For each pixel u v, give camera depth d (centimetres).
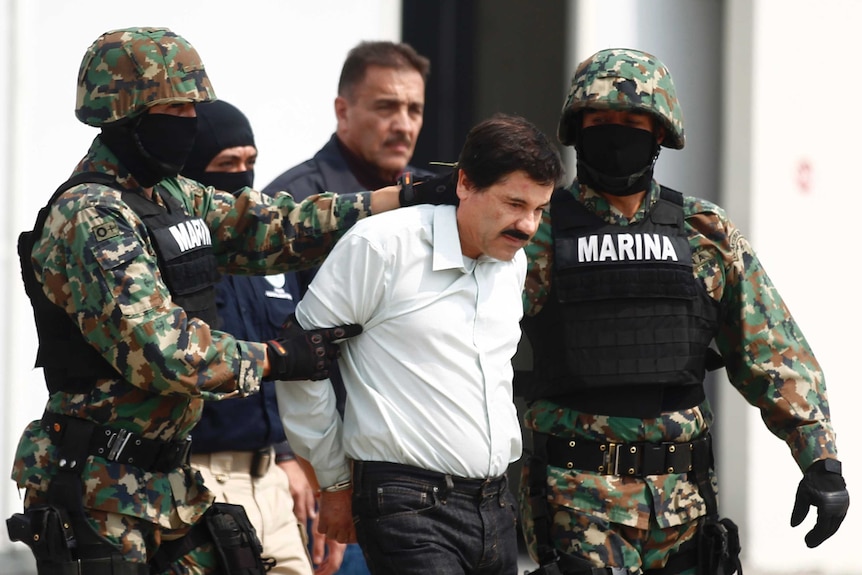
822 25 2925
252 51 2367
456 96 2861
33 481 1370
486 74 2867
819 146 2933
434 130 2856
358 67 2011
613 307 1536
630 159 1527
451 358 1389
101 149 1397
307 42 2428
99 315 1309
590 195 1564
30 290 1374
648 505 1530
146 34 1384
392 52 2016
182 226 1397
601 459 1533
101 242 1312
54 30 2205
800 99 2902
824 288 2953
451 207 1427
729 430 2884
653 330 1538
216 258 1511
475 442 1391
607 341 1531
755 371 1584
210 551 1461
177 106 1387
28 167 2183
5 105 2158
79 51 2231
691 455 1561
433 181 1475
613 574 1497
